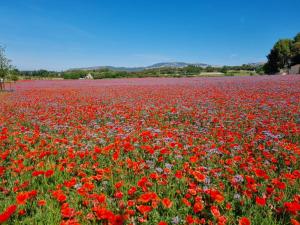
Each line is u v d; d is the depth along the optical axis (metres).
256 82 31.81
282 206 4.30
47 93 28.00
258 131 9.16
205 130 9.66
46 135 8.95
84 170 5.93
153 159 6.48
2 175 5.55
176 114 13.21
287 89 22.20
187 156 6.75
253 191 4.60
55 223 3.99
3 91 32.81
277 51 90.31
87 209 4.27
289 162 5.93
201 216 4.20
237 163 6.21
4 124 11.56
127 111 14.23
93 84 43.09
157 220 4.07
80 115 13.35
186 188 5.00
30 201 4.53
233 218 4.12
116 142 7.16
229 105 15.23
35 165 6.20
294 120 11.10
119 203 4.29
